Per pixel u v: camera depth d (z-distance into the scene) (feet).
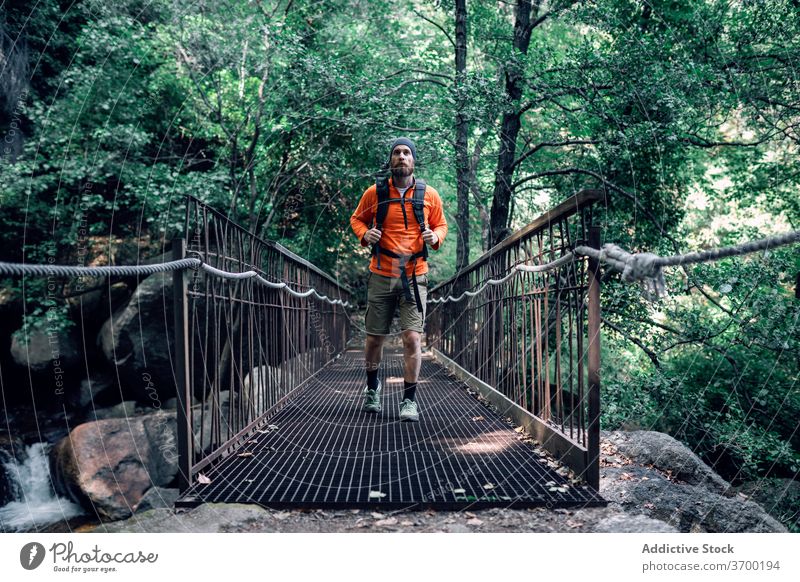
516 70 25.18
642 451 11.12
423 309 11.82
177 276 7.61
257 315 12.28
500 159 27.30
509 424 11.72
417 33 40.45
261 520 6.77
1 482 21.07
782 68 24.41
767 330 20.66
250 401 11.05
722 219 37.22
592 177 26.66
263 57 29.89
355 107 27.43
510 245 12.50
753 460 20.31
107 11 29.55
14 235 30.63
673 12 24.99
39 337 29.17
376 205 11.64
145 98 33.27
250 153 32.37
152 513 6.98
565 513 6.93
